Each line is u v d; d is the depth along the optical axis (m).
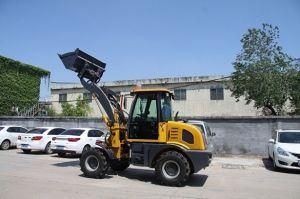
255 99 27.72
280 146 14.47
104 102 12.15
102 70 13.03
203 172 13.94
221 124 21.25
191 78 36.06
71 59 12.52
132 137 11.41
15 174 11.62
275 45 27.94
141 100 11.54
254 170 14.92
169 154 10.59
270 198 9.17
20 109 35.69
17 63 36.12
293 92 27.12
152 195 9.05
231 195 9.42
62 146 17.62
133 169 13.96
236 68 28.55
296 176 13.32
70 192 8.98
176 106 36.28
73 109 34.41
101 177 11.39
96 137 18.73
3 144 21.84
